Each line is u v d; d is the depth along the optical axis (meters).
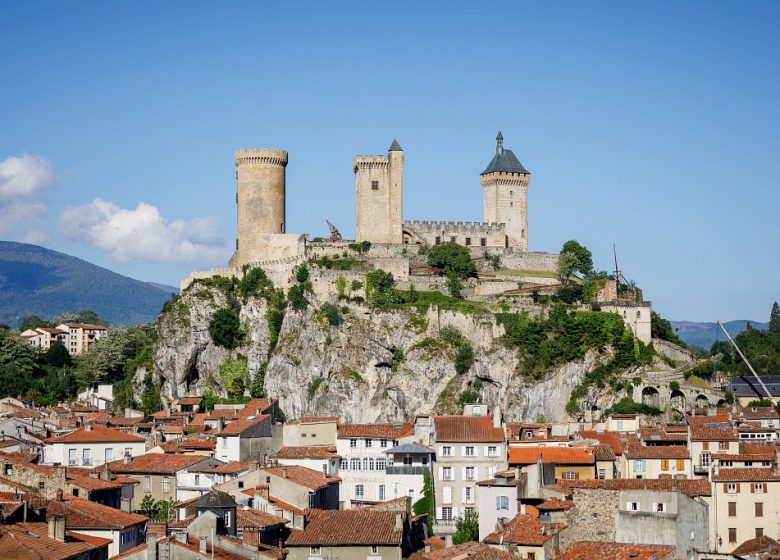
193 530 134.00
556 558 133.00
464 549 146.50
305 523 156.38
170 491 199.12
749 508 163.25
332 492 185.00
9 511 128.88
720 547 162.50
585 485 151.62
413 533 170.88
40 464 183.62
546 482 181.62
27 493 146.38
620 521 145.38
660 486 152.62
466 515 190.62
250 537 135.88
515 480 174.12
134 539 138.88
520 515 151.62
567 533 145.00
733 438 194.62
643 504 146.25
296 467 190.75
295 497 172.50
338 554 150.88
